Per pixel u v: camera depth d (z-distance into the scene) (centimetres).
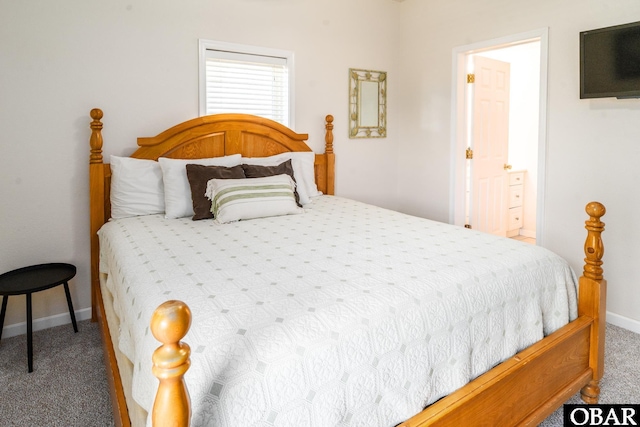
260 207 263
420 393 128
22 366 227
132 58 287
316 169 376
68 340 258
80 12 268
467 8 357
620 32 245
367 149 415
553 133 301
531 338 165
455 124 379
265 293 135
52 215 272
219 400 98
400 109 432
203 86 314
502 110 425
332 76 381
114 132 286
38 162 265
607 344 249
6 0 246
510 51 509
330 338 115
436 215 404
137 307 135
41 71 260
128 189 272
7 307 263
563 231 301
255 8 331
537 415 159
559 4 291
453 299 142
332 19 376
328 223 249
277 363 106
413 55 412
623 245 271
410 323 129
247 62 333
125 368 147
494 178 423
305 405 107
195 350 105
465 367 141
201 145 311
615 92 251
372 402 118
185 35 304
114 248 206
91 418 185
